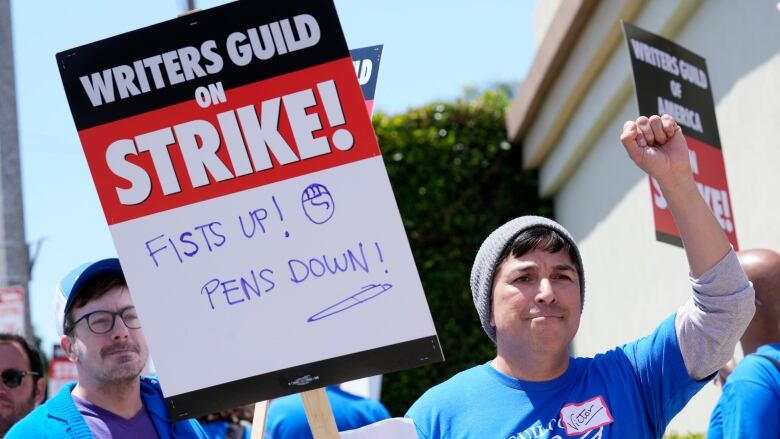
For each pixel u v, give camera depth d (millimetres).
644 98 4652
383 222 2740
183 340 2775
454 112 11695
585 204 9953
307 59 2805
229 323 2768
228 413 4816
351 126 2773
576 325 3059
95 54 2873
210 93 2830
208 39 2838
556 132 10258
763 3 5418
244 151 2809
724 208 4914
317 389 2771
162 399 3393
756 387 3090
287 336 2738
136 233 2826
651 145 2928
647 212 7727
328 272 2744
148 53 2854
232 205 2801
